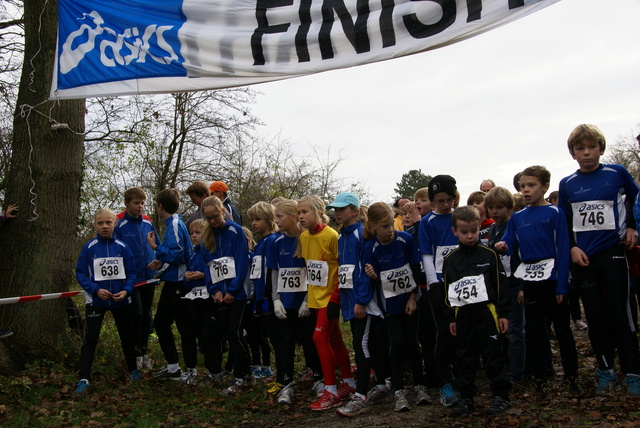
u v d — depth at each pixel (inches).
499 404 161.0
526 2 176.1
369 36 195.9
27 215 249.3
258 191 779.4
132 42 226.7
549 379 195.6
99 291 223.0
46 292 245.8
